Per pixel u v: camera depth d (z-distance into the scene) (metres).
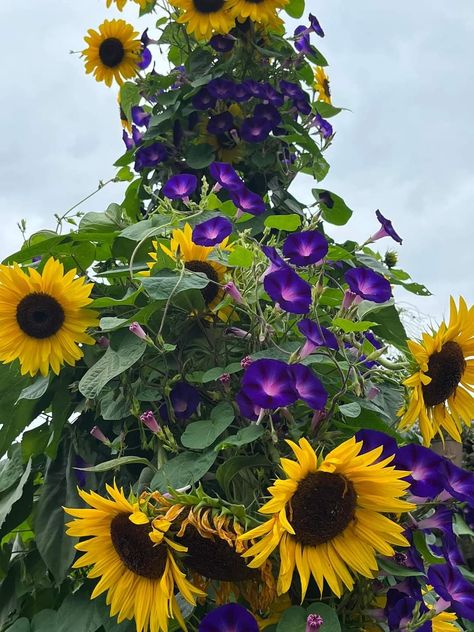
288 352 1.76
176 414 1.89
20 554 2.28
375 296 1.82
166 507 1.53
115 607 1.64
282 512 1.41
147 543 1.57
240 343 1.97
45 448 2.25
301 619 1.54
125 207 2.90
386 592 1.79
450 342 1.78
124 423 2.00
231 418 1.71
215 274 1.97
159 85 2.99
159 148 2.76
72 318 2.00
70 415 2.21
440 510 1.80
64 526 2.07
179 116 2.81
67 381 2.20
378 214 2.22
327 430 1.87
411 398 1.72
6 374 2.18
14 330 1.99
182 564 1.63
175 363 1.97
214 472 1.86
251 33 2.82
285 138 2.74
